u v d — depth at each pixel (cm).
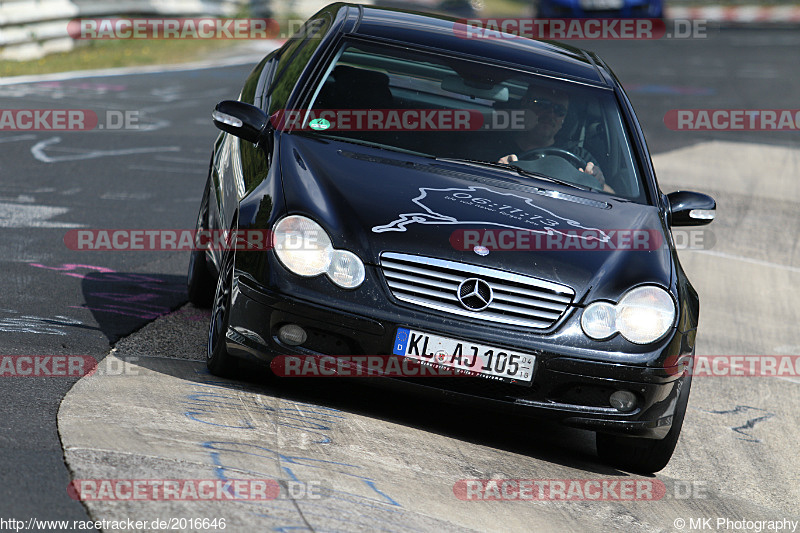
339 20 1941
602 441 1560
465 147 1697
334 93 1734
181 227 2702
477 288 1381
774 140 5888
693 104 6856
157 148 3881
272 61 2092
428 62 1816
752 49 9988
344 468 1198
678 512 1380
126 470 1049
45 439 1116
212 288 1931
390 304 1369
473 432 1538
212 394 1402
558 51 2002
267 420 1327
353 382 1412
